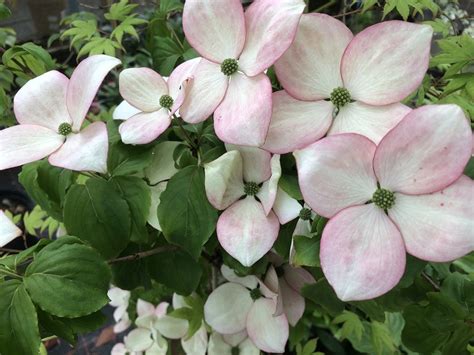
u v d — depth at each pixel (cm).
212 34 19
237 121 17
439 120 15
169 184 21
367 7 27
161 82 21
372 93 17
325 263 16
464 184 15
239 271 24
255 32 18
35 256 19
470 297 21
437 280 24
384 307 22
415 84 17
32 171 23
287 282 26
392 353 38
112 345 48
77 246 19
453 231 15
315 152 16
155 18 31
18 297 18
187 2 18
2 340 17
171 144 23
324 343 46
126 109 23
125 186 21
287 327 26
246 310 28
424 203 16
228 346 31
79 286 18
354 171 16
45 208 24
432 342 21
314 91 18
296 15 16
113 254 22
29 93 21
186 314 31
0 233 22
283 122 18
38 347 17
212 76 19
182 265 25
